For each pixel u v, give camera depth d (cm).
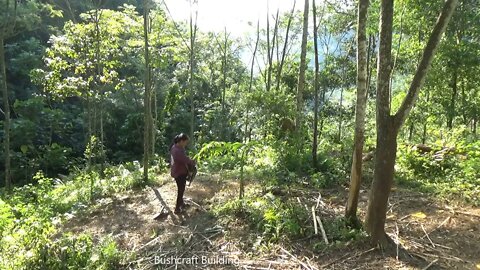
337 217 580
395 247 515
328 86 1948
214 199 723
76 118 2186
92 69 1096
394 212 650
